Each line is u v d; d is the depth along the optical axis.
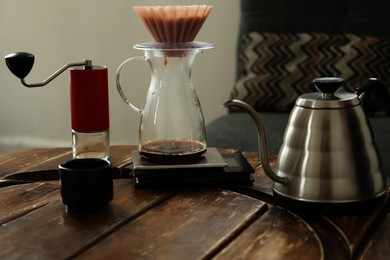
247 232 0.95
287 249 0.89
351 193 1.00
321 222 1.01
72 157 1.37
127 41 2.74
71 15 2.78
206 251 0.88
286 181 1.03
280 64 2.21
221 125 2.06
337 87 1.01
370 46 2.16
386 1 2.21
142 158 1.21
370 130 1.04
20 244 0.90
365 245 0.91
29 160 1.35
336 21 2.29
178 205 1.06
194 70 2.70
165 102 1.19
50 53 2.85
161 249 0.88
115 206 1.05
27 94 2.95
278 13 2.29
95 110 1.23
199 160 1.19
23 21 2.85
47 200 1.08
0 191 1.13
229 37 2.62
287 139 1.05
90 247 0.89
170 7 1.13
